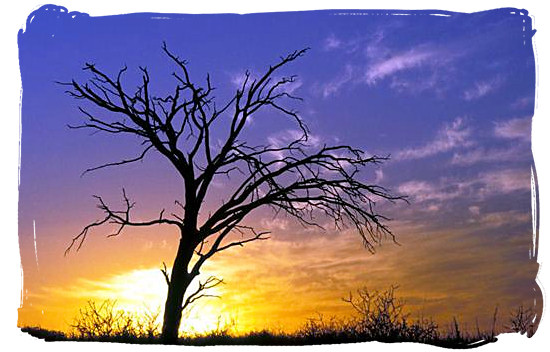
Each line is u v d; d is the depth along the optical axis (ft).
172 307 38.11
